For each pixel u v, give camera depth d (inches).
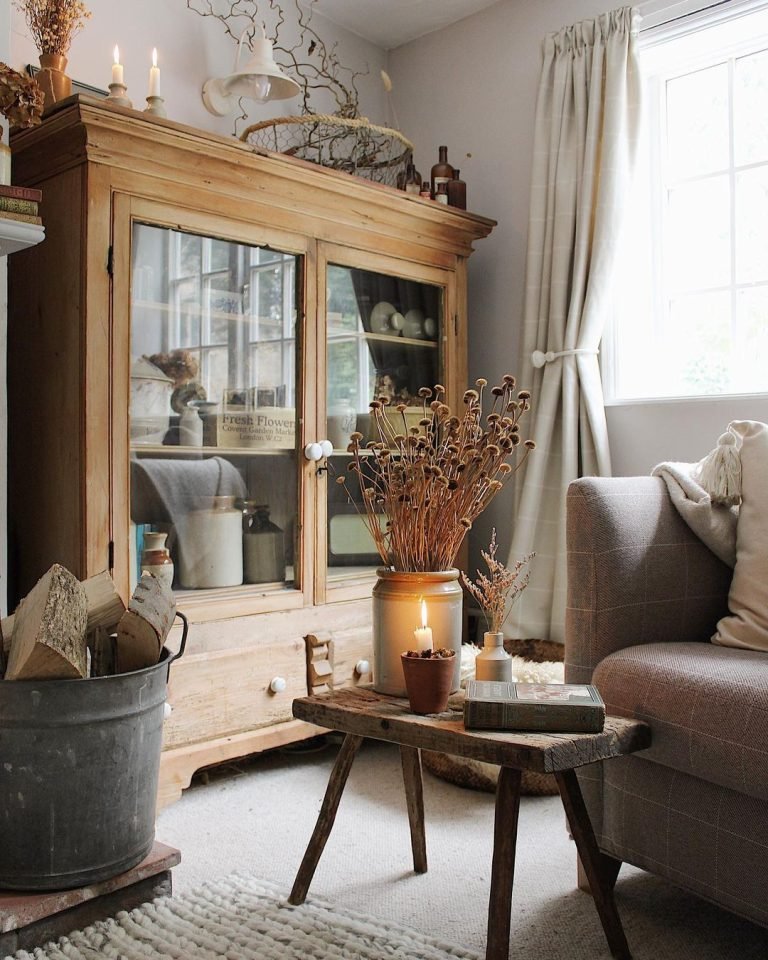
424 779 92.0
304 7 120.8
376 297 102.8
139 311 80.1
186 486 84.2
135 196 79.4
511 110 119.1
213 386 86.5
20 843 57.5
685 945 58.5
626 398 106.5
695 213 106.7
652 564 69.1
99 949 56.6
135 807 61.4
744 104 102.6
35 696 56.5
